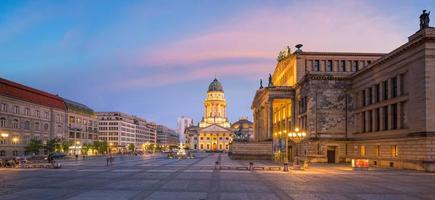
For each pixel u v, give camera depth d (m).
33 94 132.50
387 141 73.62
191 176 50.75
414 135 63.84
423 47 62.22
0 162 70.44
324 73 97.06
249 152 110.81
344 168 68.94
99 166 75.44
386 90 76.25
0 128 112.56
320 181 44.91
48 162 85.44
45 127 138.75
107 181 43.75
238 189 36.75
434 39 61.47
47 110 140.62
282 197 31.69
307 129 91.94
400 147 69.00
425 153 61.31
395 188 38.47
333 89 91.94
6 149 115.00
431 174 56.22
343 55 103.75
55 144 127.94
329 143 90.12
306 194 33.59
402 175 54.56
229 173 56.22
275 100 115.75
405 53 67.94
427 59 61.69
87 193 33.28
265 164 82.44
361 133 85.75
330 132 90.69
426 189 37.78
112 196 31.52
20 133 122.94
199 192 34.34
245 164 82.19
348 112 91.19
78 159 118.06
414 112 64.81
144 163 89.44
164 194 32.84
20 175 52.06
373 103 80.50
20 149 122.44
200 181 44.03
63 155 122.56
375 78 79.88
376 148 78.31
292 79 111.75
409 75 66.81
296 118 107.00
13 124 119.38
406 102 68.12
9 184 40.38
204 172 58.09
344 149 90.44
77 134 166.62
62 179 46.19
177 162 95.38
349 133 90.69
